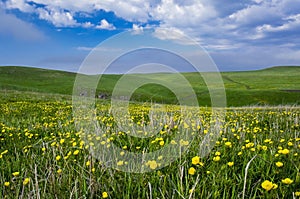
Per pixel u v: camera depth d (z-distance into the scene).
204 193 2.66
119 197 2.78
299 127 6.75
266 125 7.17
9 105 16.66
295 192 2.65
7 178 3.44
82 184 2.92
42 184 3.02
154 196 2.69
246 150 3.94
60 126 7.30
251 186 2.85
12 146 5.23
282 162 3.30
